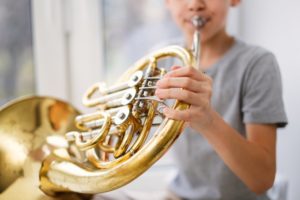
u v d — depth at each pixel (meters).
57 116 0.83
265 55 0.90
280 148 1.28
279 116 0.83
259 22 1.35
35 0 1.29
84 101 0.74
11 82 1.33
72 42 1.36
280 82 0.87
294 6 1.16
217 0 0.86
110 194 0.83
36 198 0.71
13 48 1.32
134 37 1.41
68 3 1.33
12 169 0.73
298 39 1.14
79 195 0.74
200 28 0.86
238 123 0.92
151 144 0.56
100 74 1.39
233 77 0.92
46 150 0.77
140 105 0.61
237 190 0.95
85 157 0.74
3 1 1.28
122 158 0.60
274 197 1.11
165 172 1.43
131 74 0.72
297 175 1.19
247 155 0.72
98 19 1.36
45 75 1.33
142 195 1.11
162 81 0.58
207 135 0.67
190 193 1.01
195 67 0.63
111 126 0.65
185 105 0.58
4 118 0.77
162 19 1.42
